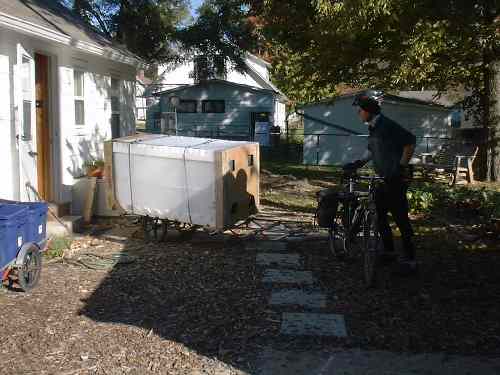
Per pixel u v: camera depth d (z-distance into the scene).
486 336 4.86
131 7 24.56
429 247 8.10
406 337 4.84
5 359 4.45
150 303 5.73
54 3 13.38
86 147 10.98
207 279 6.52
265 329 5.03
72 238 8.52
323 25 12.60
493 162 17.03
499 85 16.70
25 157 8.37
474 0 10.91
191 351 4.61
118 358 4.47
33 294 5.96
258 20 18.39
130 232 9.04
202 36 25.66
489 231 9.08
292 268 6.98
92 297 5.89
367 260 6.17
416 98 24.80
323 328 5.02
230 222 7.96
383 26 12.65
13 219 5.73
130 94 14.13
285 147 28.33
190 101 32.97
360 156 22.34
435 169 19.11
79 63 10.62
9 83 8.00
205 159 7.76
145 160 8.22
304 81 17.08
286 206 11.91
